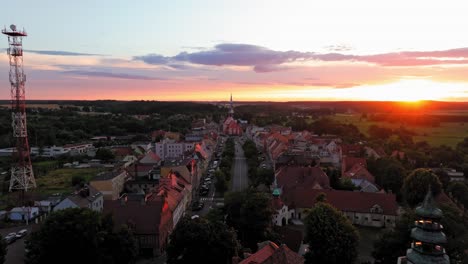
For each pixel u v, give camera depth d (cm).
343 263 8138
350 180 14638
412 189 12950
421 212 4906
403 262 5619
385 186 15000
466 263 7294
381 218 11394
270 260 6044
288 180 14262
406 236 7769
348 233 8144
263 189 15700
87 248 7688
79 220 7694
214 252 7694
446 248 7550
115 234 8281
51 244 7581
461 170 18575
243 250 8481
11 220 12375
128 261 8281
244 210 9588
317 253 8112
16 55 14338
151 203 9938
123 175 15962
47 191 16550
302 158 18262
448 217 8194
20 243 10406
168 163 16525
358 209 11594
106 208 9819
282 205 11369
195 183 16625
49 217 8038
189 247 7775
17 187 15138
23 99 14900
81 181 17712
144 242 9338
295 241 9250
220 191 15862
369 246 9925
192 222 8194
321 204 8838
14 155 17275
